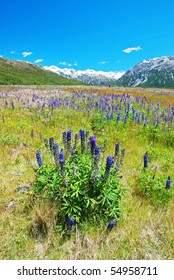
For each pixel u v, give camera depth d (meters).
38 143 10.16
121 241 5.18
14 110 15.91
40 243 4.98
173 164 9.53
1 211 5.62
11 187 6.48
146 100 30.36
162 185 6.82
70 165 5.74
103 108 18.34
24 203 5.82
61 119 14.38
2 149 9.05
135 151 10.69
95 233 5.24
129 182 7.45
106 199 5.28
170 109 22.75
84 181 5.34
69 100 22.66
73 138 10.52
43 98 23.41
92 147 5.63
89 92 36.44
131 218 5.75
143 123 15.41
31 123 13.00
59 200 5.45
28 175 7.14
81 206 5.45
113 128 13.58
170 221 5.92
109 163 5.10
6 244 4.88
